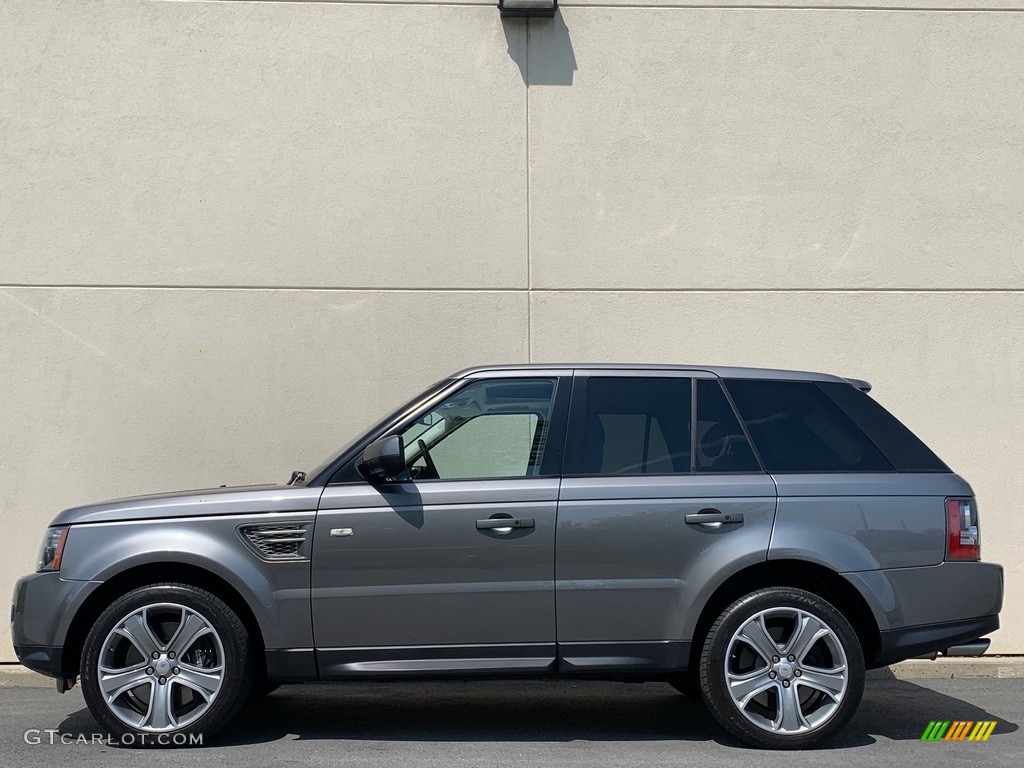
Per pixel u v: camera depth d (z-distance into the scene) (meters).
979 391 8.69
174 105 8.55
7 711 6.89
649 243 8.69
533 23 8.73
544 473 5.78
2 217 8.41
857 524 5.71
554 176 8.68
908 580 5.68
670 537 5.65
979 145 8.79
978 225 8.77
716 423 5.91
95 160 8.48
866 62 8.82
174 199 8.51
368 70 8.65
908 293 8.73
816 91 8.79
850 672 5.62
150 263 8.47
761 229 8.73
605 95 8.73
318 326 8.53
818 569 5.77
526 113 8.70
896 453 5.92
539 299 8.63
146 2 8.58
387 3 8.68
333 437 8.50
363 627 5.62
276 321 8.51
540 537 5.63
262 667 5.95
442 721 6.46
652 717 6.61
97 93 8.52
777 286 8.70
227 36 8.60
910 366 8.70
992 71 8.77
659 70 8.76
